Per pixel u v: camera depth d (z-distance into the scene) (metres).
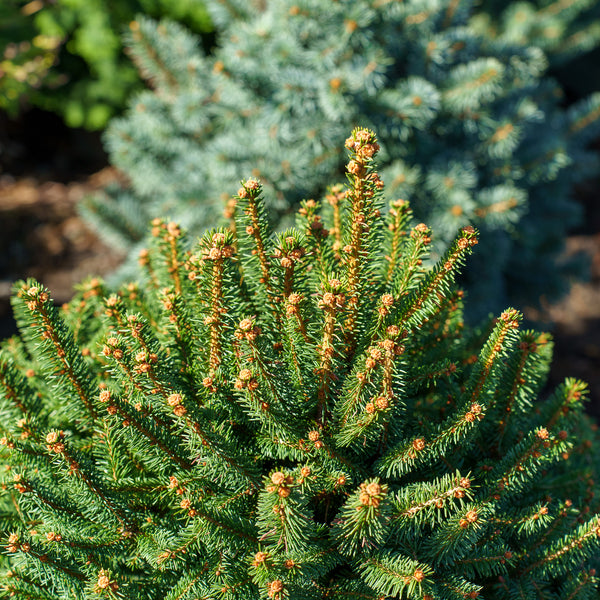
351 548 0.64
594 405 1.56
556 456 0.71
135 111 1.40
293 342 0.66
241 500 0.67
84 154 2.55
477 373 0.68
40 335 0.66
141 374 0.64
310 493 0.66
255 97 1.18
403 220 0.69
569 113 1.62
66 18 2.07
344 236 0.68
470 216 1.22
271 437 0.67
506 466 0.69
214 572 0.66
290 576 0.64
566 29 1.99
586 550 0.69
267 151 1.17
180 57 1.35
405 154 1.24
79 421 0.69
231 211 0.72
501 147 1.28
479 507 0.66
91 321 0.77
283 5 1.12
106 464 0.67
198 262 0.67
